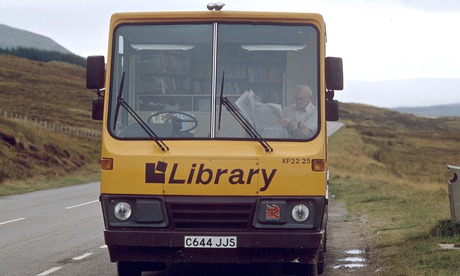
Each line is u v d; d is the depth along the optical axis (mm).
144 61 11359
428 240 15641
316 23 11352
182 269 13852
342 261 14664
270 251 10883
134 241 10867
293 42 11328
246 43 11328
